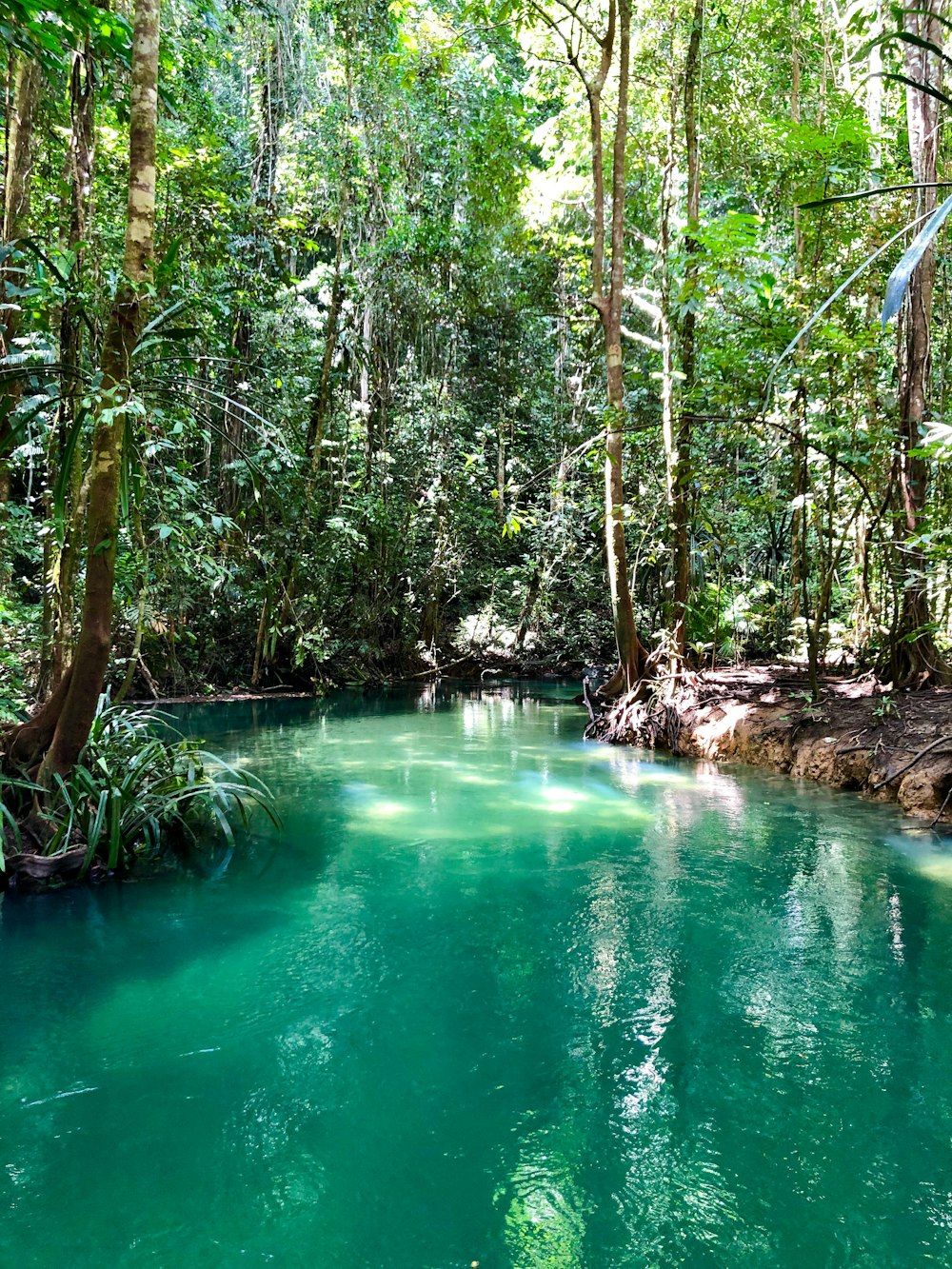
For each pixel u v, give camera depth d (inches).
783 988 136.3
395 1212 85.9
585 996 133.3
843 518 359.6
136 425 204.5
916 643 304.8
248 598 497.0
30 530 279.6
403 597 658.8
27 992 134.0
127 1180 90.8
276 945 152.4
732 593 466.6
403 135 561.6
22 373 180.7
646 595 563.5
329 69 553.3
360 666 613.6
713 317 366.9
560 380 711.7
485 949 151.1
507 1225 84.3
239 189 471.2
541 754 347.3
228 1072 111.7
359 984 137.1
